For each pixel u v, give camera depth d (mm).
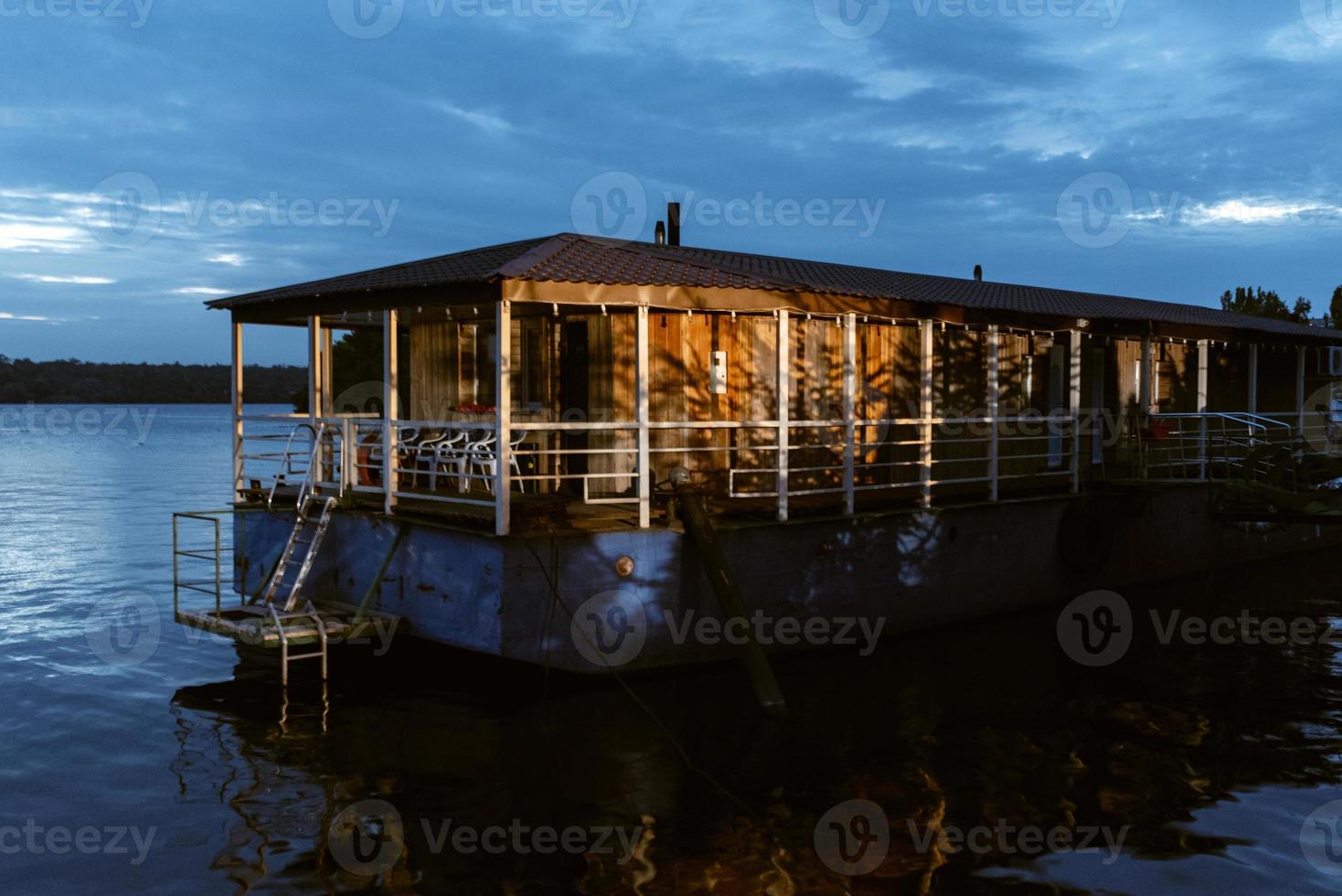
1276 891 7320
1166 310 24172
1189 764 9789
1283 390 25547
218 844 8102
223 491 41562
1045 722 10969
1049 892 7258
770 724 10758
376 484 15578
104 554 24359
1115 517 17484
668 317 14273
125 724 11164
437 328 16438
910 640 14070
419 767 9656
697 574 11945
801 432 15547
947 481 14719
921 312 14195
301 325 16156
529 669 11133
